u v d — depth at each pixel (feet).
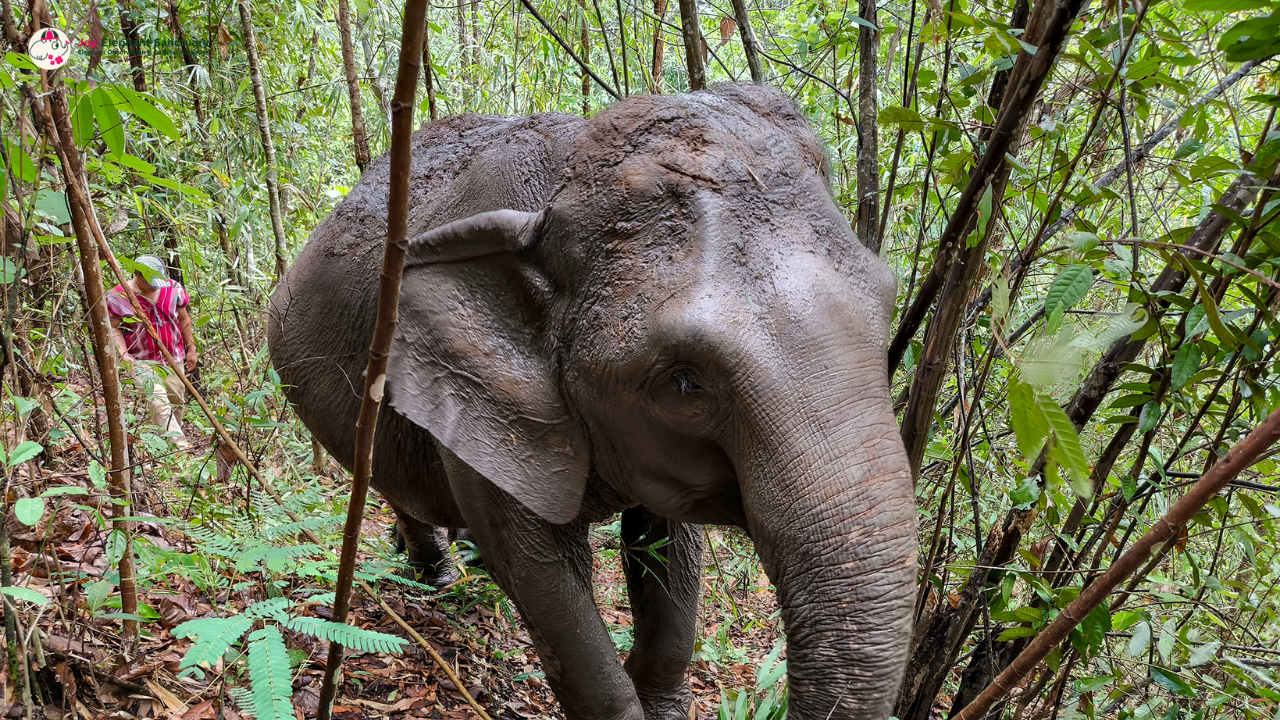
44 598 6.16
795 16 17.93
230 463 13.07
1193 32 9.59
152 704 8.30
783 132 7.92
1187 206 11.39
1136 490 8.07
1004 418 10.64
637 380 7.35
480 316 8.39
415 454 10.94
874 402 6.66
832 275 7.05
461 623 13.17
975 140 9.14
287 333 12.64
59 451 12.03
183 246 15.69
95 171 9.08
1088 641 7.52
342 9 15.72
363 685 10.77
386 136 19.04
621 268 7.44
